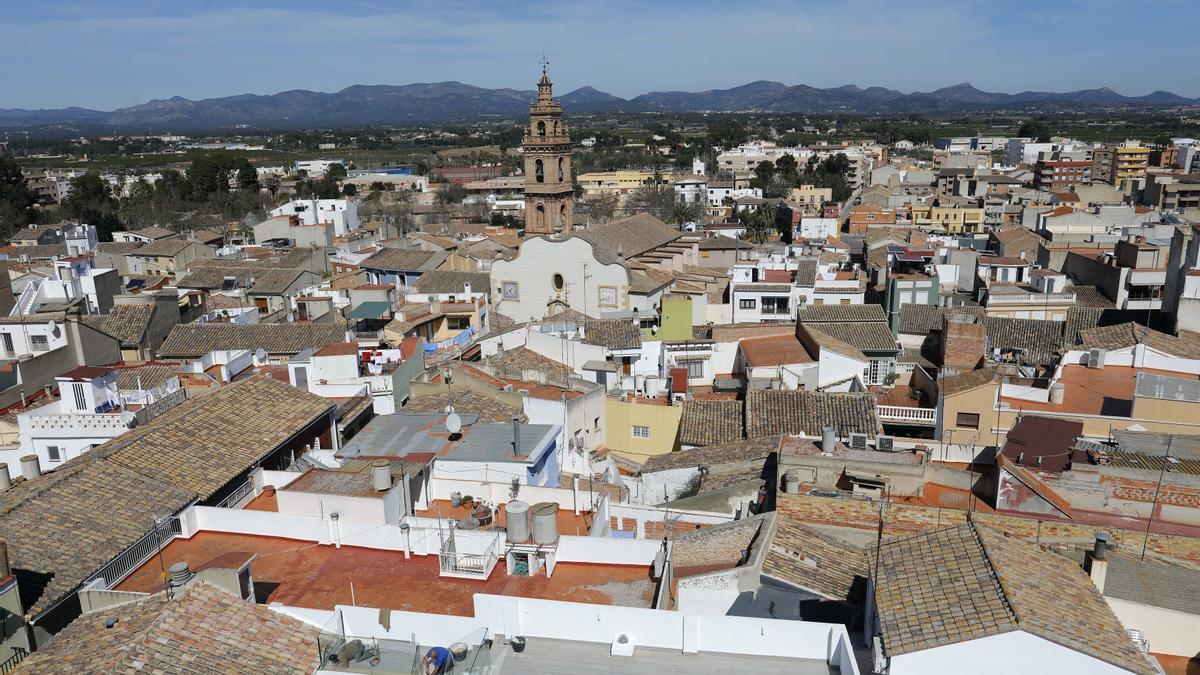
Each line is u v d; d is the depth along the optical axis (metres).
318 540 29.86
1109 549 29.67
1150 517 32.00
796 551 29.91
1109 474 32.44
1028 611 20.67
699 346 64.25
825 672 21.52
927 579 23.05
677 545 31.17
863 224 165.25
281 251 127.94
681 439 48.88
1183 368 50.94
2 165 177.62
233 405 38.22
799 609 27.34
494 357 54.56
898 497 34.84
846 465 35.47
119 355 66.69
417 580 27.39
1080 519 31.81
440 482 33.69
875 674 20.98
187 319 78.56
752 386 54.81
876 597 22.95
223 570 24.39
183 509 30.88
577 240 77.75
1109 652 19.80
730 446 43.88
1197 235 65.00
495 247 122.38
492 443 35.28
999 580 21.92
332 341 68.06
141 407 46.41
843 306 69.94
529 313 81.38
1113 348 53.00
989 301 75.75
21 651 24.17
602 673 21.69
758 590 27.59
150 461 32.84
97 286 77.44
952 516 31.77
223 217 198.50
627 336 62.78
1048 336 65.19
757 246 125.94
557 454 41.59
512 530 27.52
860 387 55.06
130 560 28.23
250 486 34.41
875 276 101.62
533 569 27.52
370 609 23.45
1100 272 84.12
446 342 64.38
